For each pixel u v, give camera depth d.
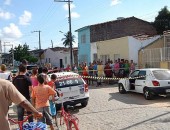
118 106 13.07
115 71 23.84
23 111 8.51
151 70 15.02
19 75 8.52
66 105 12.26
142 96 16.06
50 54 66.62
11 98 3.70
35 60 76.19
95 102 14.53
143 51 26.98
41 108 7.88
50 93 8.01
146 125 9.13
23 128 4.69
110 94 17.53
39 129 4.59
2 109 3.64
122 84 17.47
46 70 10.45
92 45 37.16
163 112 11.09
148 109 11.93
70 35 34.72
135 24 37.12
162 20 41.44
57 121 9.47
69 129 7.18
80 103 13.30
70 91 12.36
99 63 25.30
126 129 8.82
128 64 23.95
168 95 15.27
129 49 28.81
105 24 38.62
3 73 12.29
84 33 40.38
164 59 23.97
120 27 37.59
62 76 12.59
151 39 29.20
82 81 12.83
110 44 32.16
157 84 14.38
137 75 16.02
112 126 9.31
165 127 8.74
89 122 10.09
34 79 10.24
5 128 3.65
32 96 8.06
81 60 41.53
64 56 59.69
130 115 10.85
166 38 27.47
